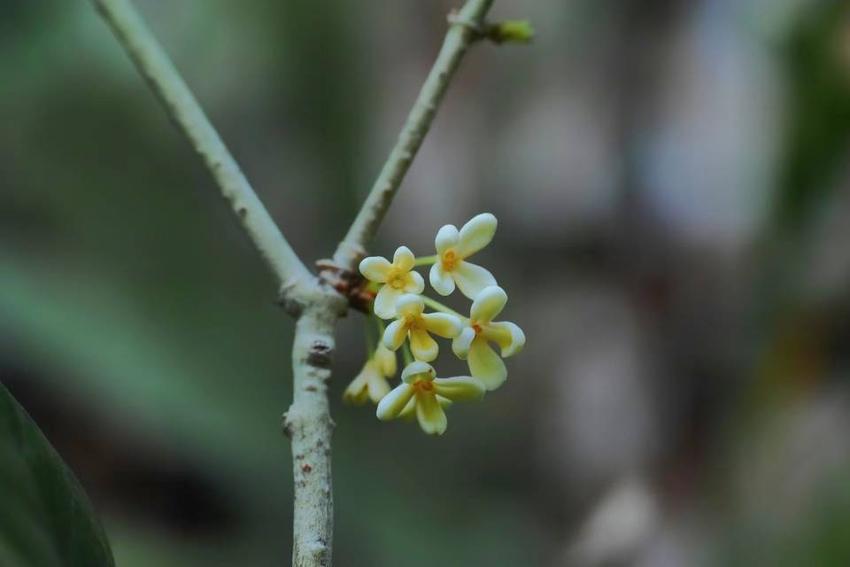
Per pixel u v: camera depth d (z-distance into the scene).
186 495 1.06
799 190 0.92
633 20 1.21
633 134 1.20
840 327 0.94
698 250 1.13
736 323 1.09
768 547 0.86
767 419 0.94
